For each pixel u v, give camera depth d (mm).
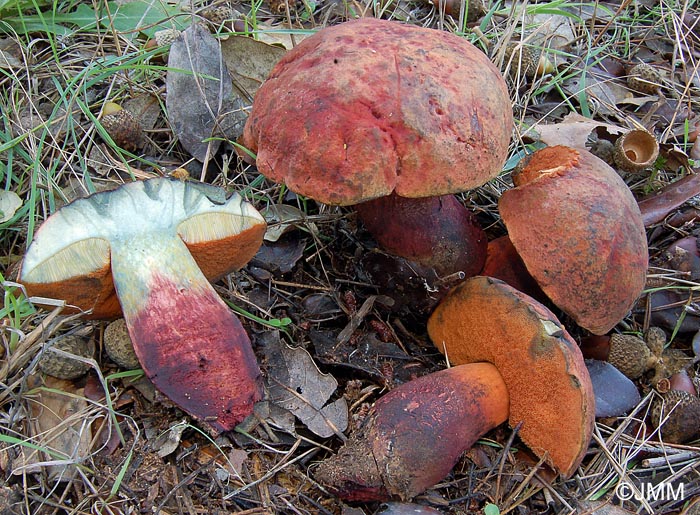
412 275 314
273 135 261
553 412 269
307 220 354
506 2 522
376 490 258
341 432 287
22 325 292
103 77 384
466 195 379
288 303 334
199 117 382
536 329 264
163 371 252
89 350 294
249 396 260
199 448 275
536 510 280
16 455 263
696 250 373
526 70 452
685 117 463
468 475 280
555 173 291
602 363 320
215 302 266
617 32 511
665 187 387
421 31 274
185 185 263
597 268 281
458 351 308
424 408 267
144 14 420
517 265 321
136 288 258
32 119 374
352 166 248
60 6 435
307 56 268
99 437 273
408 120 248
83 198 253
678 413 305
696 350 339
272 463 278
